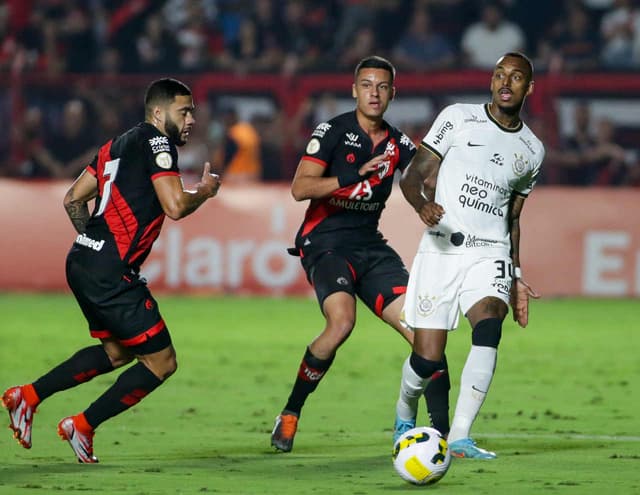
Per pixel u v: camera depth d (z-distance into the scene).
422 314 25.23
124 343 24.50
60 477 21.78
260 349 46.66
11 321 56.31
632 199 67.56
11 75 79.62
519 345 48.56
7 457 24.55
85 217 25.52
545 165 76.31
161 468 22.91
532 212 67.94
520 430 28.53
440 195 25.31
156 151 24.14
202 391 35.81
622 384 37.50
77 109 79.12
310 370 25.58
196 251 68.81
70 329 53.09
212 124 79.06
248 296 68.69
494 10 84.62
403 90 79.25
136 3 86.81
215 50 87.69
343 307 26.33
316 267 27.38
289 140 78.12
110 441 26.84
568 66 78.12
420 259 25.47
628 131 78.81
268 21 86.88
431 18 86.25
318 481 21.47
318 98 80.38
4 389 35.66
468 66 82.06
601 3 85.81
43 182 70.25
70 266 24.61
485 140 25.06
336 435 27.95
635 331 53.78
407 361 25.64
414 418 26.59
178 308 62.31
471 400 24.50
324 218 27.77
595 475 22.11
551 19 85.12
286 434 25.41
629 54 84.12
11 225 70.19
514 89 24.92
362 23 86.06
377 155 27.78
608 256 67.69
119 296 24.34
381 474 22.31
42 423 29.55
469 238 25.08
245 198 68.81
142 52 85.62
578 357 44.75
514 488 20.64
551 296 67.94
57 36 85.50
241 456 24.70
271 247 68.62
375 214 28.02
